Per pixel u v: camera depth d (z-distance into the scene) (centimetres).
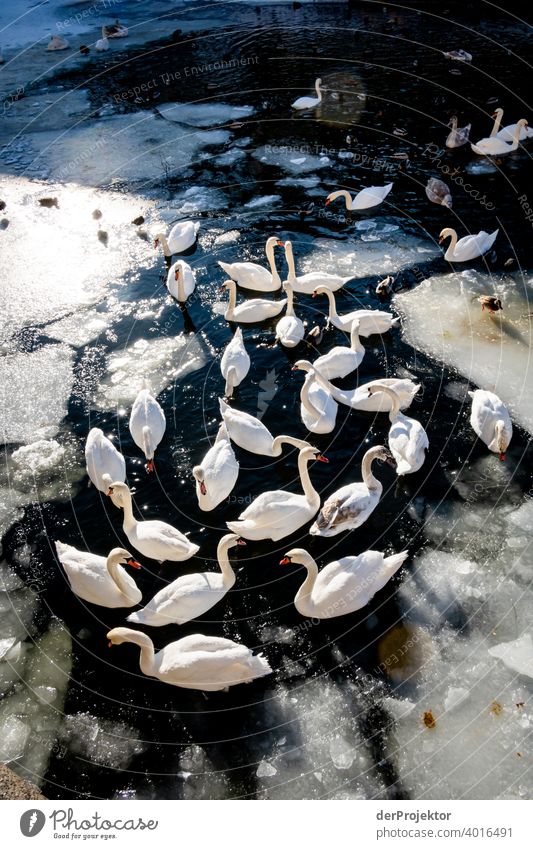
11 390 1133
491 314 1252
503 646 752
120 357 1196
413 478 951
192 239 1461
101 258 1460
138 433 1000
